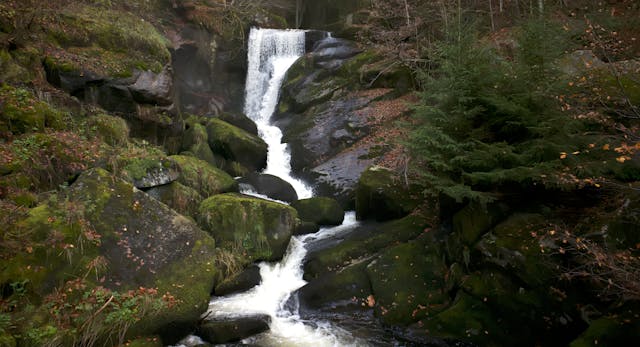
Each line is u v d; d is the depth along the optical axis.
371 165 11.45
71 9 10.57
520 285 5.50
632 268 4.23
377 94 14.95
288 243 8.73
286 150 14.11
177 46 15.54
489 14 14.74
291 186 11.66
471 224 6.48
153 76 10.86
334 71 16.58
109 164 7.80
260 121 17.27
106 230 6.34
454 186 6.13
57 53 9.39
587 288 4.94
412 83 14.77
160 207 7.23
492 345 5.57
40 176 6.78
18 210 5.77
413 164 7.74
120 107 10.19
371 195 9.95
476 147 6.31
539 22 6.11
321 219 10.23
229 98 17.75
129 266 6.21
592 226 5.14
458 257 6.61
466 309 6.01
